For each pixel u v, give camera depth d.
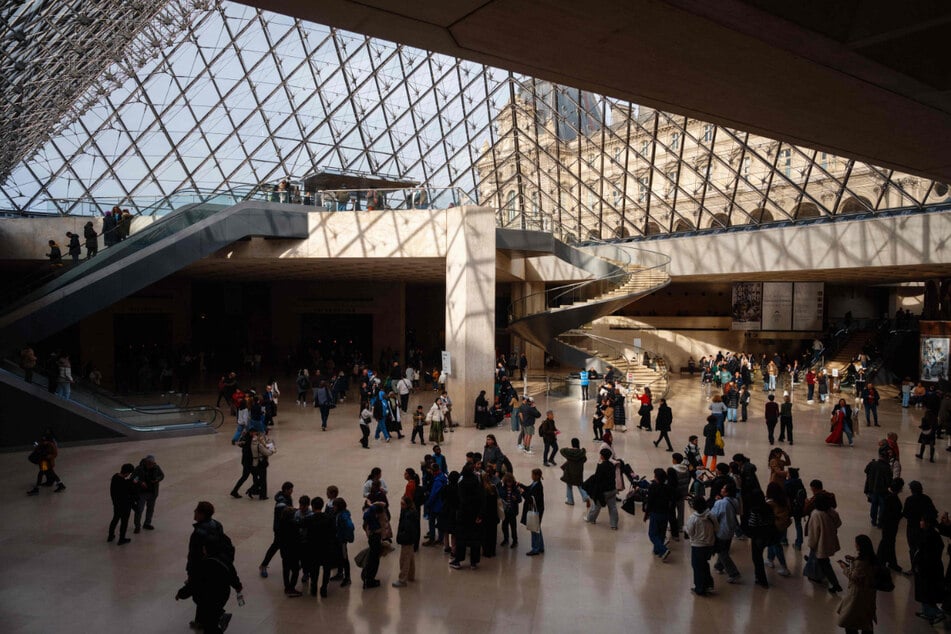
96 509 12.51
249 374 37.34
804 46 6.51
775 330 40.75
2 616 8.14
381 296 41.81
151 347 39.47
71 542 10.72
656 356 31.12
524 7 5.76
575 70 7.63
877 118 8.89
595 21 6.05
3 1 15.41
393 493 13.50
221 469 15.70
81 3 20.66
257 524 11.63
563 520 12.12
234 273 34.41
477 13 5.95
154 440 19.34
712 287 47.81
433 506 10.77
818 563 9.25
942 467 16.77
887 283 46.66
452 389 22.52
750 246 35.31
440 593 8.94
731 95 8.26
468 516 9.70
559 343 31.14
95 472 15.44
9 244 30.55
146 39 35.12
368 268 30.08
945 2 5.60
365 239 24.36
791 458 17.48
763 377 34.47
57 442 18.14
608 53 6.98
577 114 44.72
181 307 39.47
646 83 7.96
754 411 25.88
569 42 6.67
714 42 6.51
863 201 32.75
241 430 18.56
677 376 40.94
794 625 8.14
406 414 23.58
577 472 12.81
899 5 5.72
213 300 46.34
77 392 19.30
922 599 8.30
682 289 48.44
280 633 7.76
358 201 24.89
